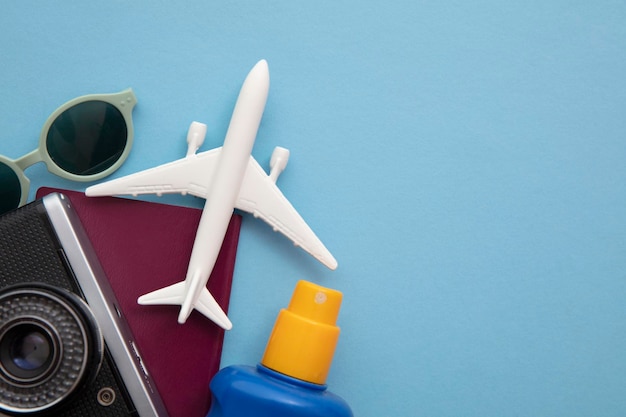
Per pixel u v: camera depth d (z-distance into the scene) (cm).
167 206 54
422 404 57
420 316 57
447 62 57
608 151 58
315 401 47
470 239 57
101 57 55
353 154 56
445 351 57
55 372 43
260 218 54
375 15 56
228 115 55
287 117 56
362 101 56
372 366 56
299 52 56
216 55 55
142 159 55
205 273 51
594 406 58
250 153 52
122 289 53
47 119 54
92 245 52
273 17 56
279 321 49
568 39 58
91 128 54
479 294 57
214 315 52
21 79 55
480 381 57
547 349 58
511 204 57
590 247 58
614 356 58
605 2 58
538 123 58
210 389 50
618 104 58
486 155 57
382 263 56
